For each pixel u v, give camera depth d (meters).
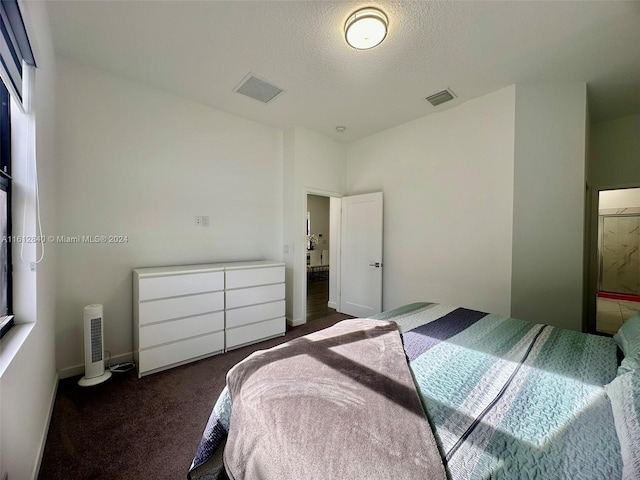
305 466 0.73
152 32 1.98
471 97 2.88
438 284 3.23
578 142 2.47
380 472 0.66
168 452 1.52
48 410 1.74
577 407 0.89
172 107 2.85
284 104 3.05
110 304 2.51
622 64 2.27
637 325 1.29
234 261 3.37
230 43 2.09
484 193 2.86
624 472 0.61
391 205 3.70
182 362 2.53
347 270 4.19
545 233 2.57
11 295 1.39
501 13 1.77
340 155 4.22
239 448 0.94
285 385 1.02
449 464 0.68
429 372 1.15
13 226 1.40
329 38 2.02
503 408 0.90
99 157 2.44
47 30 1.80
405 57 2.22
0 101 1.34
